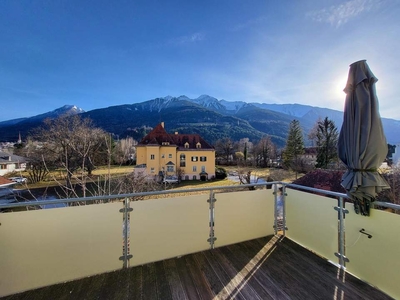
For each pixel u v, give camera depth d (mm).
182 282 1849
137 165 21422
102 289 1755
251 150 40750
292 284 1812
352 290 1718
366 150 1602
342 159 1838
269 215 2852
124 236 2068
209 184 21922
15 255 1691
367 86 1652
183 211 2326
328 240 2191
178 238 2301
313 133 25984
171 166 24250
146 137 25422
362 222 1837
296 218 2629
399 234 1562
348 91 1755
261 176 25250
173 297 1651
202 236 2428
